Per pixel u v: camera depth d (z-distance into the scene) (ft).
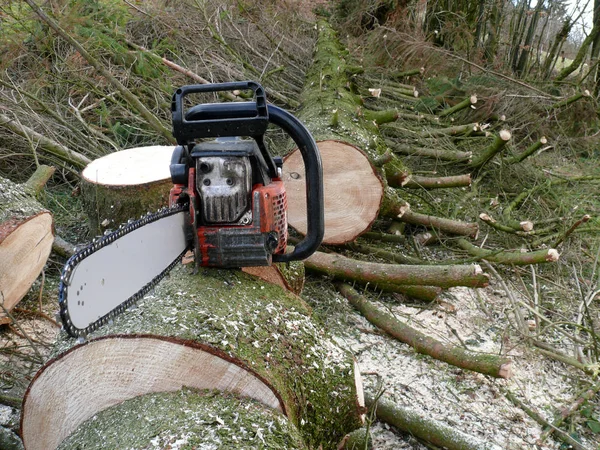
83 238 11.09
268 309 5.85
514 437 7.27
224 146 5.71
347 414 5.78
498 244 12.62
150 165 9.77
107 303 4.53
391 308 10.07
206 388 4.97
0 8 14.38
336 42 20.07
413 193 13.01
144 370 4.98
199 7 17.84
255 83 5.49
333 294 10.09
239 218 5.82
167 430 4.43
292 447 4.58
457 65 21.95
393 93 19.10
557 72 25.58
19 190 8.76
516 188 14.98
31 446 5.45
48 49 14.74
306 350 5.70
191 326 5.14
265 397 4.95
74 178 12.53
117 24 16.46
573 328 9.84
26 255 8.23
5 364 7.85
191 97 15.46
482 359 7.70
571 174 16.61
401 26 24.32
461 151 15.42
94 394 5.07
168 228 5.48
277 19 21.48
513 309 9.78
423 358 8.73
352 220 10.71
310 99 13.71
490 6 25.03
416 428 6.91
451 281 8.94
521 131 19.29
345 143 10.30
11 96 13.19
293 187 10.61
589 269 11.72
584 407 7.83
